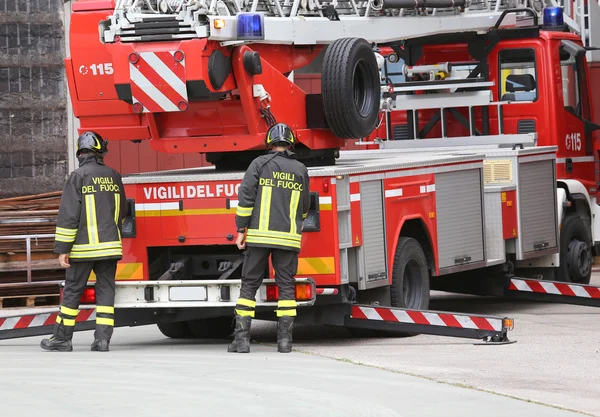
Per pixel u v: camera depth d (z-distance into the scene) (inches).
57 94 1301.7
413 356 740.0
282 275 754.2
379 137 1119.0
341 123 823.1
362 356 739.4
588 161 1118.4
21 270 1059.9
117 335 917.2
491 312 1002.7
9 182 1286.9
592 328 880.3
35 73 1294.3
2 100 1284.4
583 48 1081.4
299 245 753.6
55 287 1077.1
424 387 618.2
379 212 814.5
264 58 817.5
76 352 775.7
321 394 593.3
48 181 1300.4
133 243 806.5
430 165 874.8
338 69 814.5
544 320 935.7
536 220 1008.9
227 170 860.0
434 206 879.7
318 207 768.9
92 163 781.3
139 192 803.4
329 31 882.1
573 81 1105.4
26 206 1084.5
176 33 762.2
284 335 759.1
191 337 892.0
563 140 1074.1
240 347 757.9
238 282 762.8
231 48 775.7
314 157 852.6
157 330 952.3
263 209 744.3
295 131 822.5
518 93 1067.9
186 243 793.6
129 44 770.2
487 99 1051.3
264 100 788.6
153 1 805.2
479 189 936.3
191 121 808.9
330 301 780.6
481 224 936.3
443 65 1061.8
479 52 1072.2
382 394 595.5
